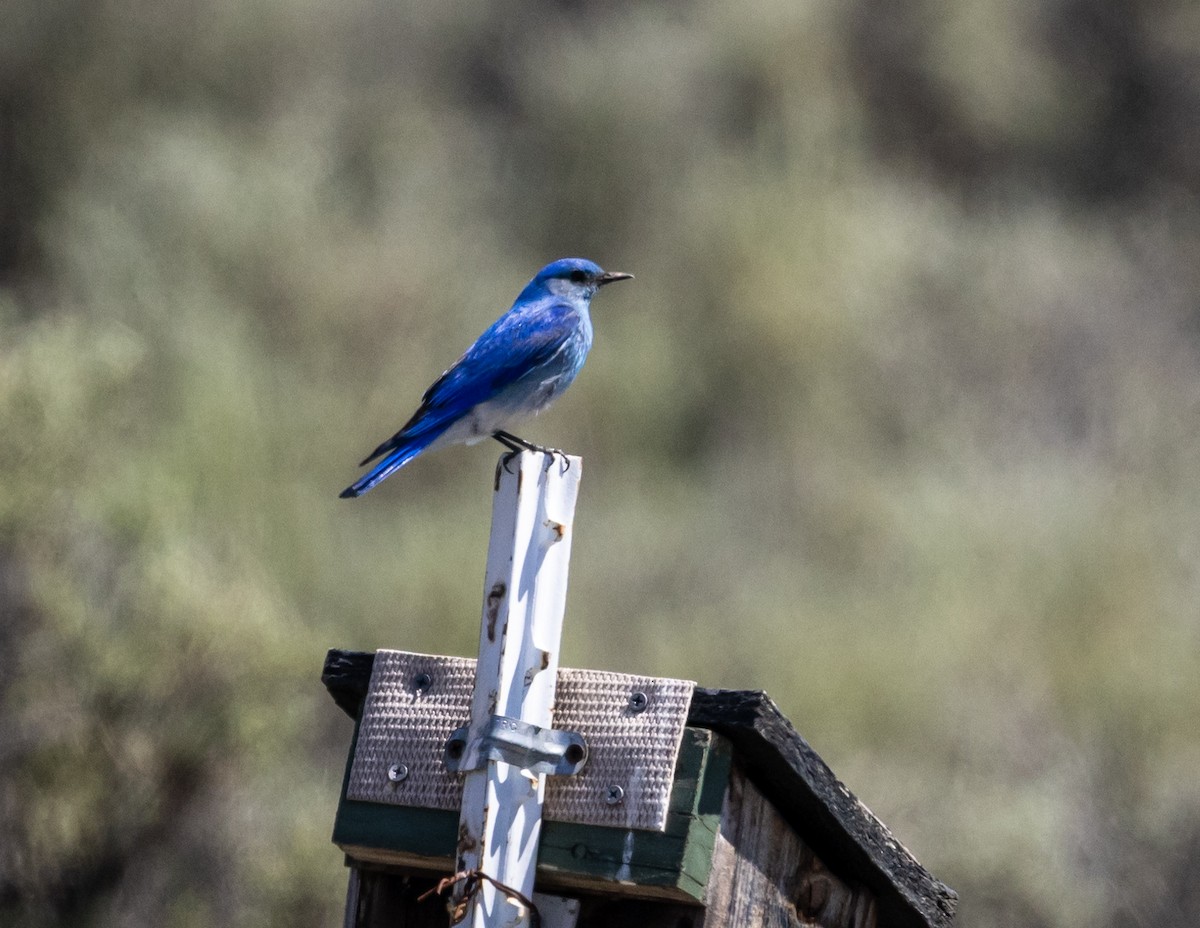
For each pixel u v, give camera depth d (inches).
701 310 859.4
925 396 841.5
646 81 973.8
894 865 240.8
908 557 686.5
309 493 682.2
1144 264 1016.2
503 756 205.0
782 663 605.6
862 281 880.3
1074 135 1141.7
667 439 800.9
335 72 1008.9
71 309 773.3
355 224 864.3
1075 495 727.7
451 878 204.8
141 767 455.8
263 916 453.1
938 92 1111.0
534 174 966.4
